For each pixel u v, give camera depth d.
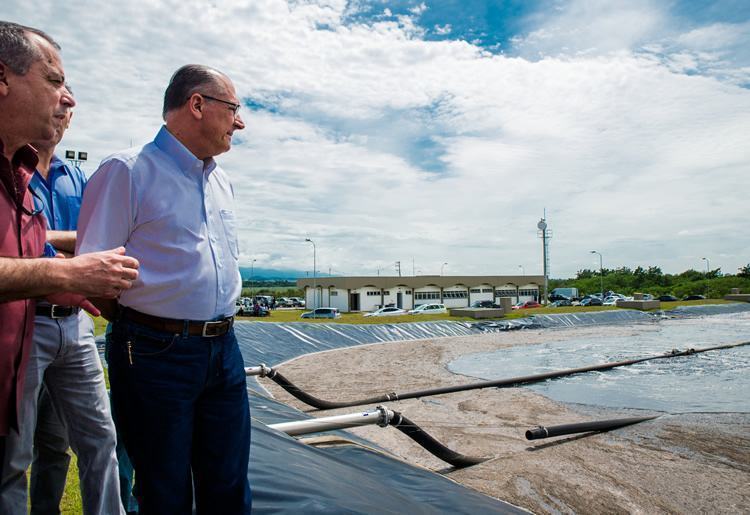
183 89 2.28
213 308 2.27
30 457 2.39
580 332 28.56
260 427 4.90
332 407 10.14
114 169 2.13
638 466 6.54
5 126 2.02
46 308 2.41
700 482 6.00
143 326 2.17
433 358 18.14
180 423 2.22
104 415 2.73
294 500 3.27
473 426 8.88
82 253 2.07
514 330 30.52
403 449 7.34
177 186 2.23
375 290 64.50
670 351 19.73
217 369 2.33
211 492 2.41
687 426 8.50
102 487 2.70
